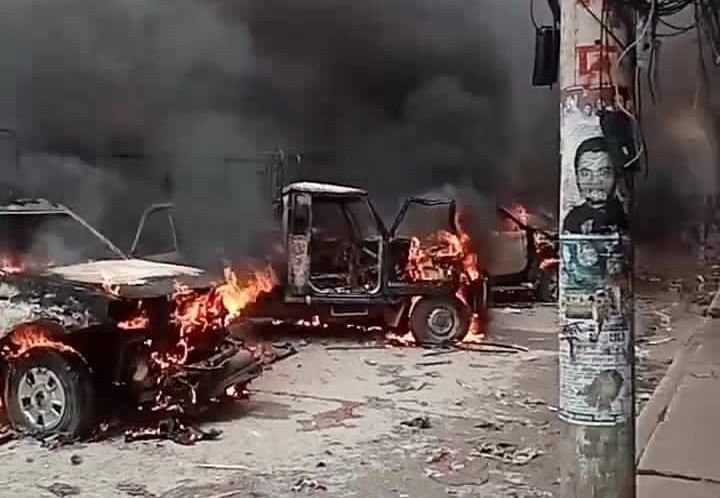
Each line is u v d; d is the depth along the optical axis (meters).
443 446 5.25
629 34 2.84
